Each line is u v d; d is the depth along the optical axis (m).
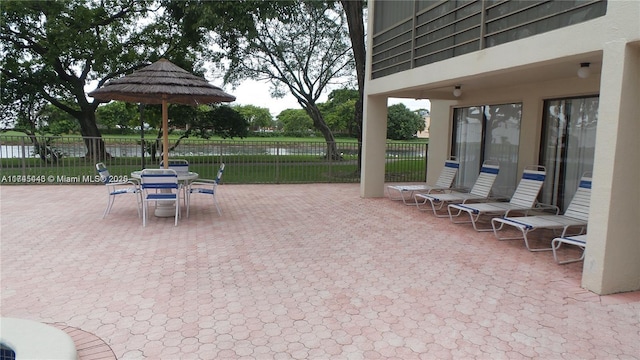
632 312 3.99
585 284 4.59
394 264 5.44
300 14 19.89
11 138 12.69
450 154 11.63
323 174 15.50
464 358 3.15
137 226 7.44
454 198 8.79
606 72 4.21
